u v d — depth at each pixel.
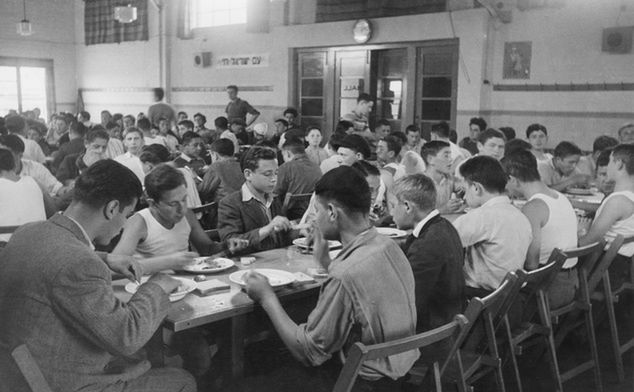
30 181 3.34
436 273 2.21
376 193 3.72
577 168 5.24
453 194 4.23
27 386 1.59
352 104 8.66
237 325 2.32
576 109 6.70
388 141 5.16
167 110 9.17
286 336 1.90
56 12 12.77
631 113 6.32
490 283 2.65
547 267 2.47
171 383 1.88
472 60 7.29
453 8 7.44
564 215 2.89
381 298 1.74
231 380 2.38
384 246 1.82
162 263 2.31
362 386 1.85
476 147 6.18
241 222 3.07
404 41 7.91
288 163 4.53
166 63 11.16
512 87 7.12
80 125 6.15
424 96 7.90
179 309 2.04
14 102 12.45
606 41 6.38
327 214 1.87
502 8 7.05
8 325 1.60
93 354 1.67
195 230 2.92
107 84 12.51
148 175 2.54
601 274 2.96
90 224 1.73
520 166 2.95
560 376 2.72
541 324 2.66
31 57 12.55
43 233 1.65
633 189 3.16
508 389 2.90
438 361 1.96
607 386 2.97
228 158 4.82
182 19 10.81
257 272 2.34
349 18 8.45
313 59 9.03
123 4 11.72
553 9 6.71
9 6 12.14
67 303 1.58
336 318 1.75
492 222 2.62
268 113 9.70
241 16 10.06
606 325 3.71
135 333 1.67
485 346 2.41
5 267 1.63
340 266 1.77
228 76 10.26
